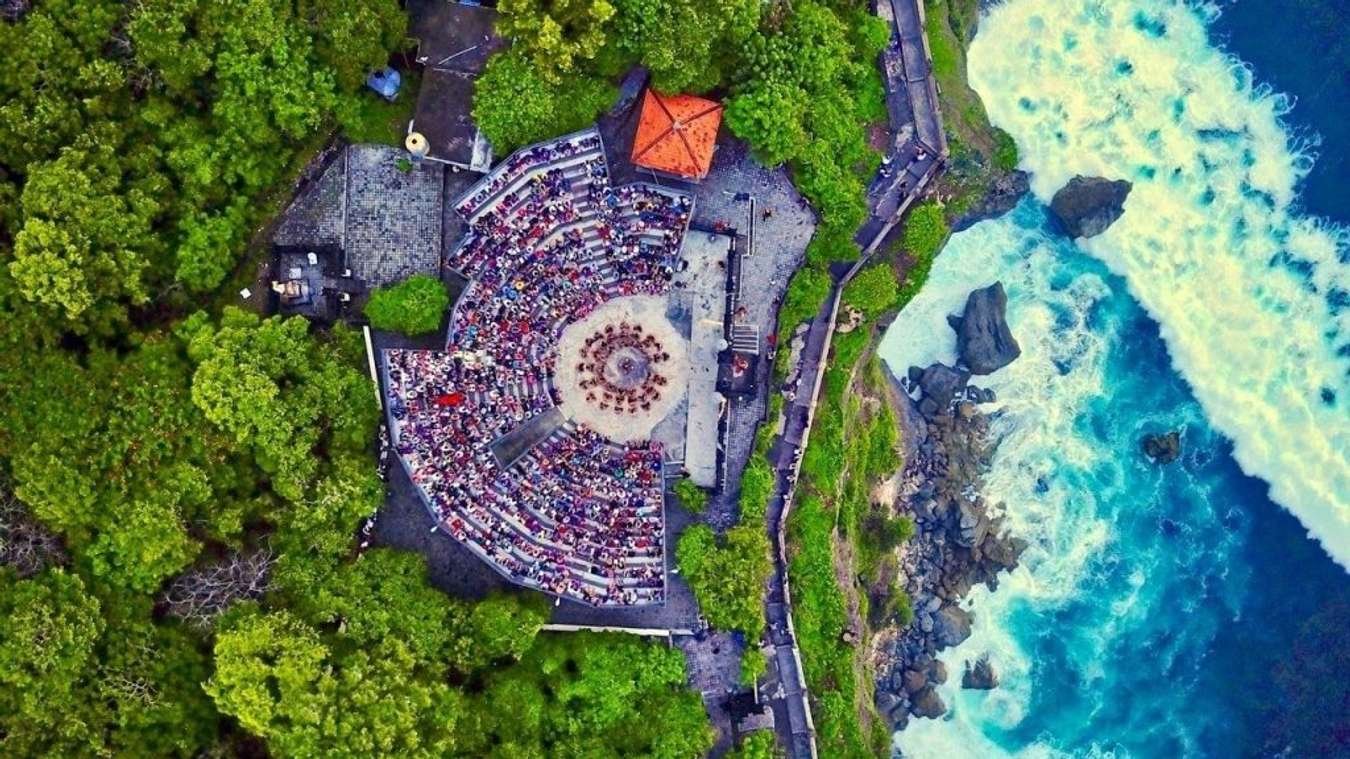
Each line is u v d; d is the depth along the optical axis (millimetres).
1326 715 80125
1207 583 80688
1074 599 79812
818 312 68250
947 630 77562
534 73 60688
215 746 58500
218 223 59969
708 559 64062
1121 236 78125
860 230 69062
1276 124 77812
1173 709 80500
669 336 67125
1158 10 77250
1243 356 79688
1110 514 79688
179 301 60594
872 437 74000
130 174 58031
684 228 65188
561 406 66312
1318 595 80375
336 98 60625
